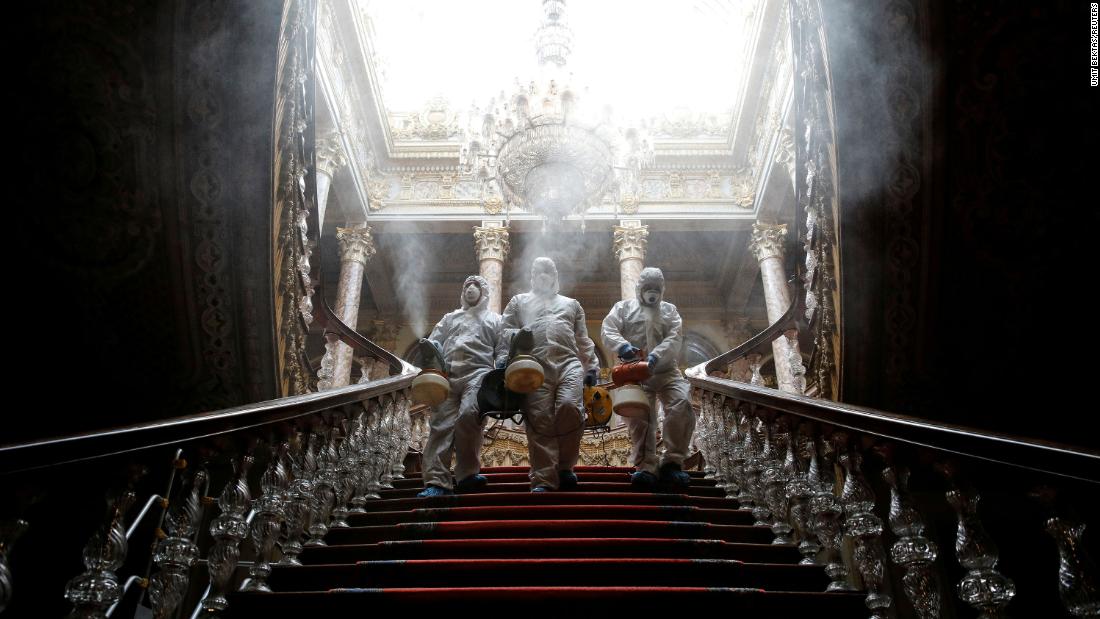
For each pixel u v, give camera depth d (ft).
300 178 19.65
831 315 18.81
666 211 55.26
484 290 20.22
